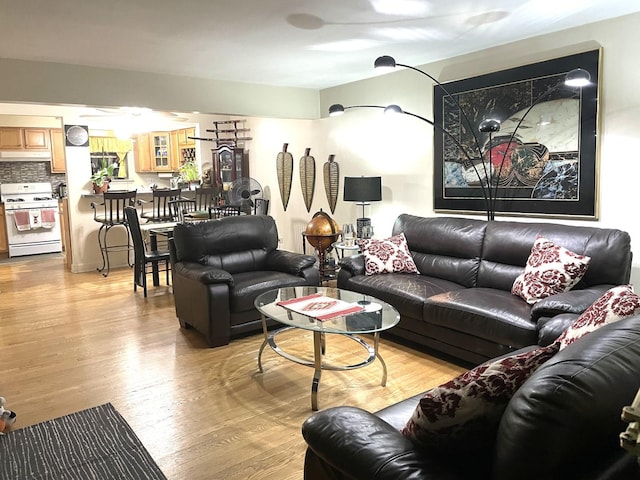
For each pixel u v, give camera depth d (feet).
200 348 12.05
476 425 4.10
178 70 15.44
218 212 22.50
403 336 11.91
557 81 11.76
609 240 9.86
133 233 17.38
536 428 3.29
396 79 16.08
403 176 16.26
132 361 11.25
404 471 4.03
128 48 12.58
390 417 5.61
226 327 12.18
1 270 22.27
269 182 23.53
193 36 11.54
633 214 10.78
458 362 10.94
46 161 27.55
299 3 9.40
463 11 10.09
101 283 19.36
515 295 10.58
